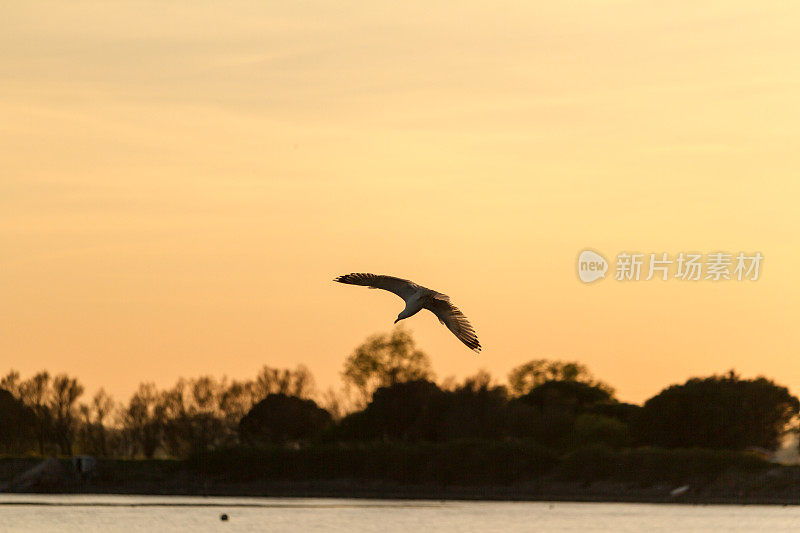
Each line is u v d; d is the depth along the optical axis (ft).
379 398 473.67
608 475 418.72
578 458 423.64
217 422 515.50
